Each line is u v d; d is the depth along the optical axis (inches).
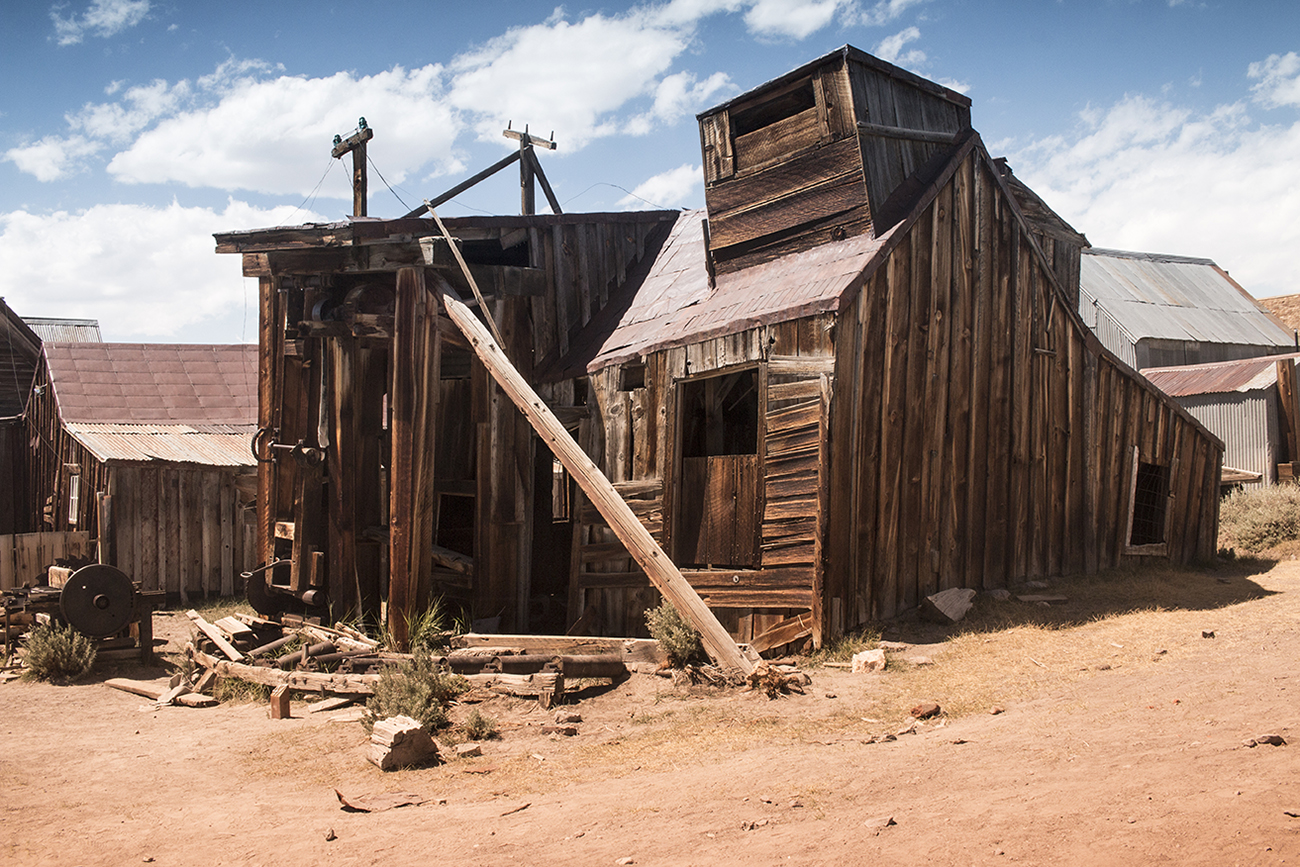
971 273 476.7
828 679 350.0
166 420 856.3
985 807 187.8
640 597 472.1
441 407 577.0
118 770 292.2
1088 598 460.8
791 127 475.8
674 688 354.6
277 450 554.3
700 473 457.1
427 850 196.4
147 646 501.7
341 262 482.0
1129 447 557.3
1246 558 600.7
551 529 548.7
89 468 768.9
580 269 580.4
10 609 499.8
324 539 541.3
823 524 388.8
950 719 287.4
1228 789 177.3
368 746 301.4
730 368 441.7
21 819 241.0
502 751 293.7
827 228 459.5
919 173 473.4
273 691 372.8
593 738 302.8
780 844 179.0
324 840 208.5
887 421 426.0
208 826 228.2
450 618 518.0
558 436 416.8
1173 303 1358.3
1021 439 499.2
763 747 273.9
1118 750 223.1
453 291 482.9
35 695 428.8
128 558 734.5
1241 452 959.6
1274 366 970.1
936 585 451.2
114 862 202.8
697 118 525.3
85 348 911.7
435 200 569.6
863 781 221.3
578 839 196.2
